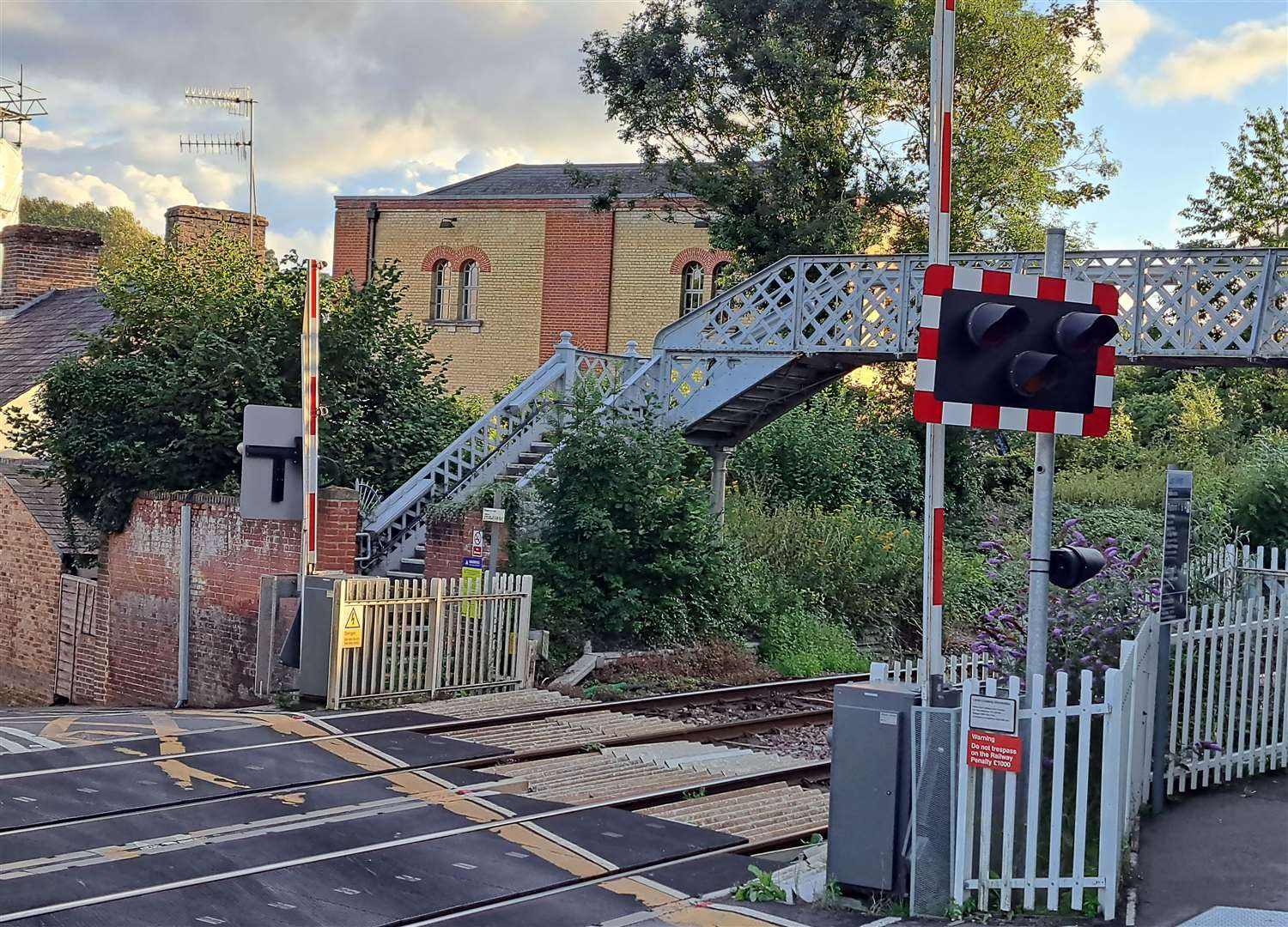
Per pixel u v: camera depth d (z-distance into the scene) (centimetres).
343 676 1333
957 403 732
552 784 1046
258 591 1641
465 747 1152
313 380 1407
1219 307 1711
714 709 1490
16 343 2947
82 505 1936
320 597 1351
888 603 2098
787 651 1833
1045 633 761
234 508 1686
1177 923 701
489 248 3431
